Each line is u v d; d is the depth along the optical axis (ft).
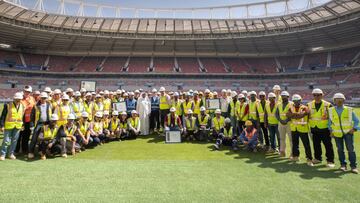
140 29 127.24
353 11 95.55
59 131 25.05
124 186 15.83
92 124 30.60
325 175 18.43
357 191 15.14
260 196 14.30
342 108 20.06
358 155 24.86
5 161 22.13
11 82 119.65
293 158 23.20
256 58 147.95
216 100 36.81
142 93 40.29
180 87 133.69
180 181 16.94
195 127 34.45
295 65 134.41
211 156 24.84
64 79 131.54
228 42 132.26
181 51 144.87
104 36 125.08
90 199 13.69
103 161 22.61
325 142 21.22
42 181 16.61
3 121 23.03
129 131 35.12
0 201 13.25
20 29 110.63
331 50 128.88
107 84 131.75
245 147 28.43
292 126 23.08
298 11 111.04
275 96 26.43
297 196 14.33
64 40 125.70
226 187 15.78
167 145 30.78
